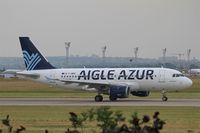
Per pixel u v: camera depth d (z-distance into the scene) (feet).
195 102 636.89
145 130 191.93
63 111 513.45
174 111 504.02
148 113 482.69
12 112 506.48
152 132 191.42
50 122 405.39
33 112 504.43
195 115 463.42
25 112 505.25
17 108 556.10
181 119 426.51
